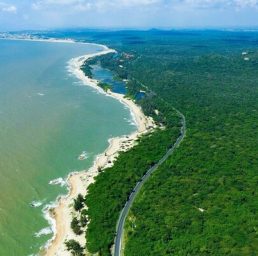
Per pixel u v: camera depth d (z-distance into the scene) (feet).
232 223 389.39
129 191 465.47
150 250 352.08
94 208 428.97
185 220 395.55
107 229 388.78
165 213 411.95
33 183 481.87
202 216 404.36
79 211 428.56
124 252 356.18
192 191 459.32
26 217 415.23
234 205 424.87
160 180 489.26
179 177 497.05
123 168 524.11
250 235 369.30
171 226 387.34
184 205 428.15
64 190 471.62
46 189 471.62
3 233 388.37
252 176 494.59
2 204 433.48
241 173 504.43
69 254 358.43
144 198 447.42
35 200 447.42
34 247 370.94
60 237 385.91
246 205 423.23
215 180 485.15
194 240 363.56
